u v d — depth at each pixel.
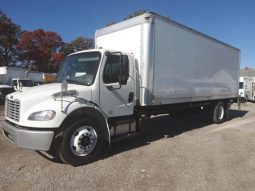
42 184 4.98
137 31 7.36
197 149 7.41
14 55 52.66
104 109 6.53
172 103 8.48
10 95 6.16
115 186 4.95
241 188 4.96
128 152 6.98
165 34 7.91
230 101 13.18
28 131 5.41
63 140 5.70
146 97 7.32
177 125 11.30
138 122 7.67
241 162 6.38
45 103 5.64
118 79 6.82
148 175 5.47
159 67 7.74
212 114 11.83
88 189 4.82
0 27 49.19
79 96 6.04
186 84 9.12
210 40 10.60
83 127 6.00
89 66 6.58
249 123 12.34
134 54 7.44
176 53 8.47
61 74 7.18
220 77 11.66
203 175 5.53
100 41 8.60
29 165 5.92
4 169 5.67
